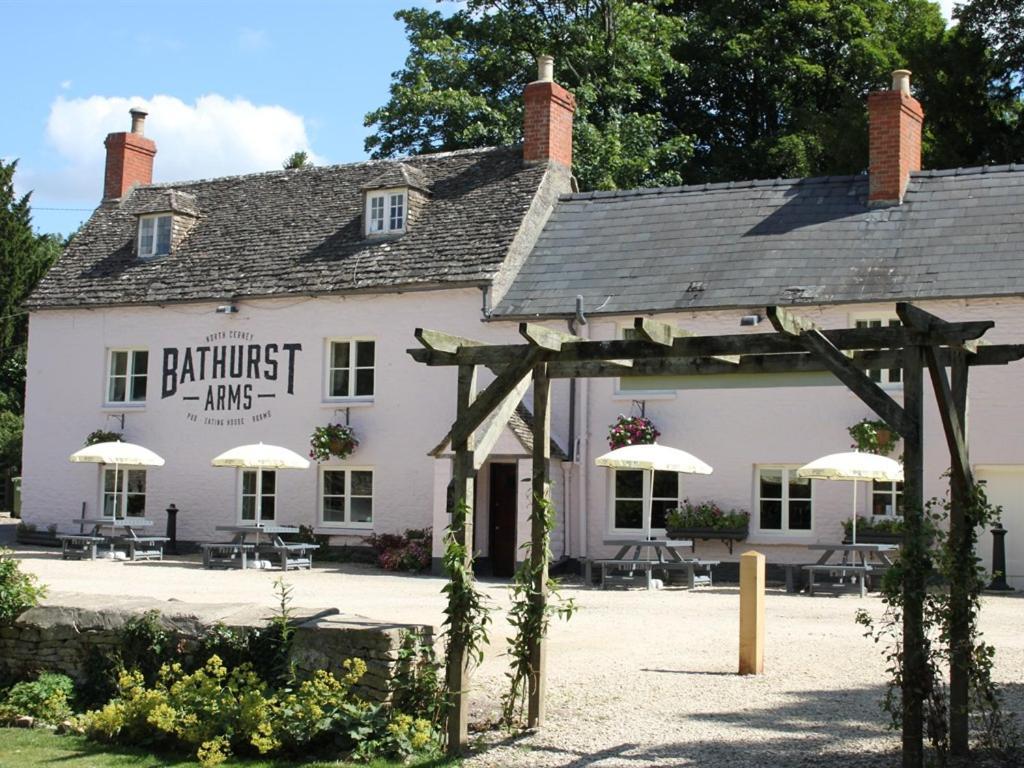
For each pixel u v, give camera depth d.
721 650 13.65
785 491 22.58
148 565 24.09
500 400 9.77
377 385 25.80
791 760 9.05
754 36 40.22
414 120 36.72
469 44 38.94
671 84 41.34
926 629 9.02
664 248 24.62
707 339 9.16
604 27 37.56
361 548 25.69
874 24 41.03
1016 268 21.22
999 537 20.38
